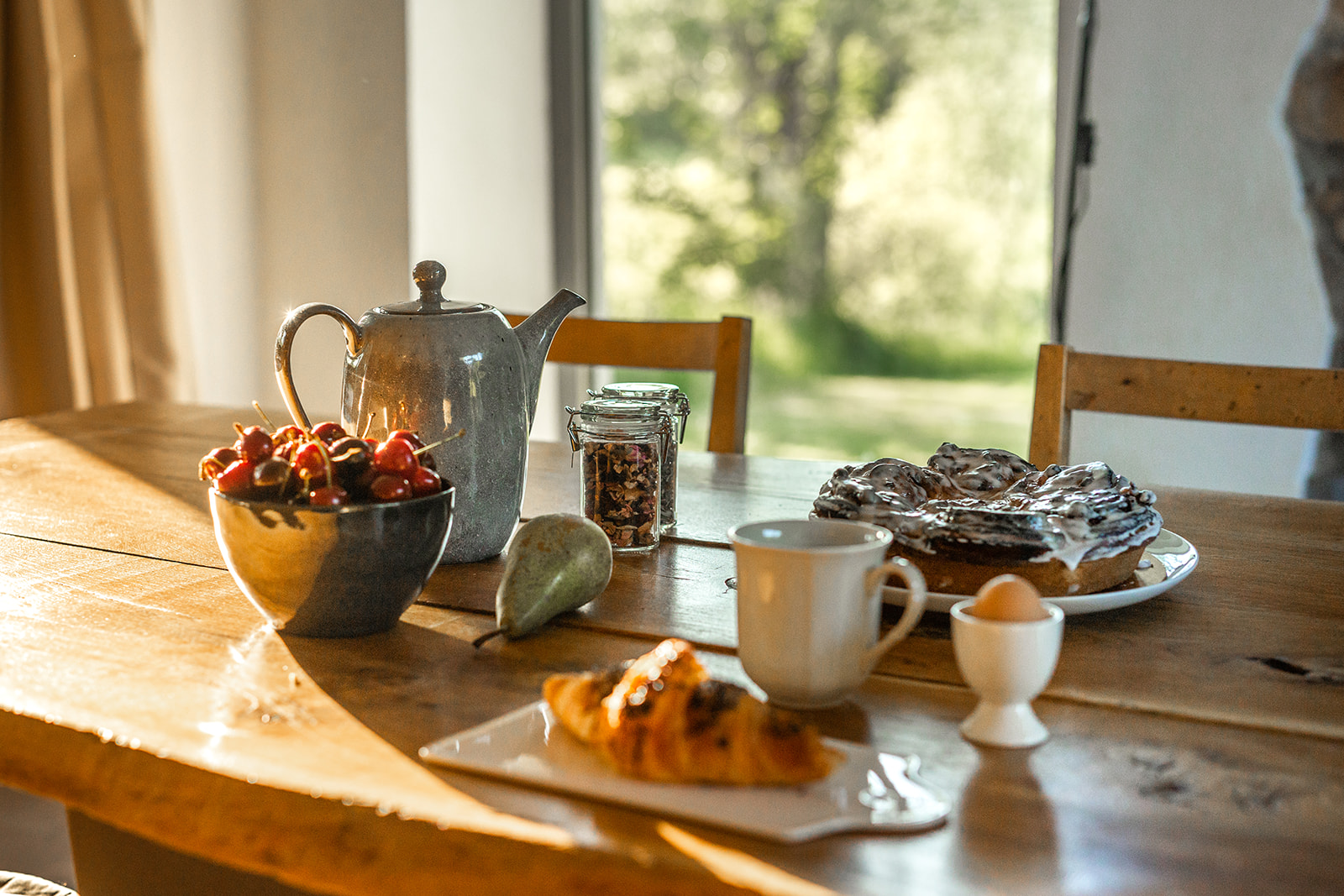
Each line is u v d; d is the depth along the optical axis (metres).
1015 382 6.17
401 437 0.75
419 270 0.91
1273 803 0.52
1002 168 6.02
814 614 0.61
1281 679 0.67
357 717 0.62
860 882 0.45
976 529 0.75
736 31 6.20
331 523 0.69
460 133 2.71
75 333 2.34
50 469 1.25
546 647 0.73
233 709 0.63
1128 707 0.63
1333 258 2.08
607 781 0.53
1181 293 2.22
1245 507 1.09
